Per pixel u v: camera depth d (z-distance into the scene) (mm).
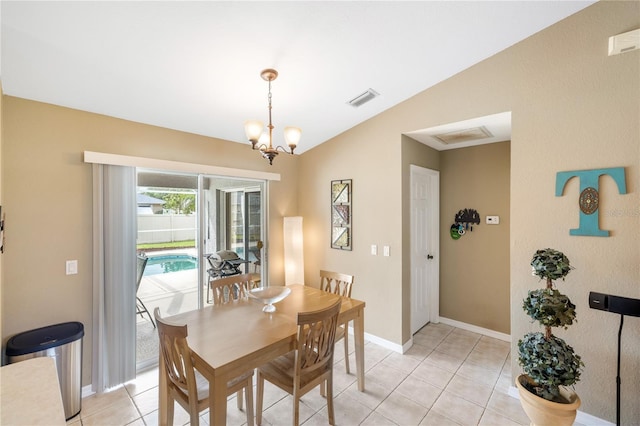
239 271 3627
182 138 3064
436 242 3932
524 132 2350
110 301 2482
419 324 3750
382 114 3275
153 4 1565
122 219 2559
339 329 2777
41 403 975
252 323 2061
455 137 3287
